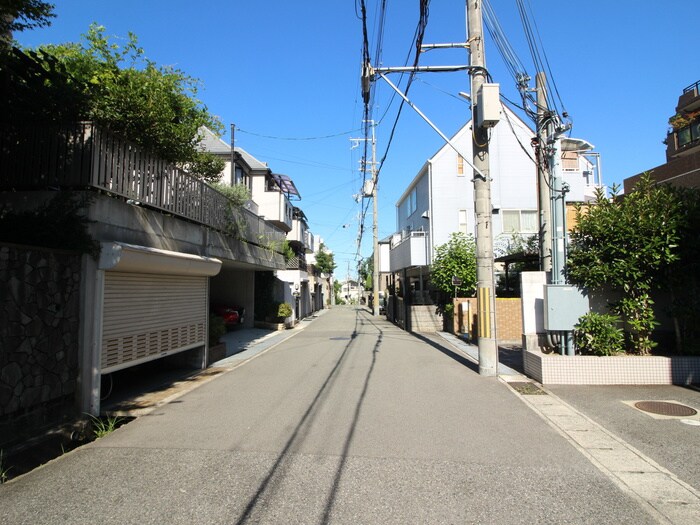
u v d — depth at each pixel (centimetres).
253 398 755
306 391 800
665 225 812
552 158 956
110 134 709
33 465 490
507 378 895
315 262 5500
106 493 394
